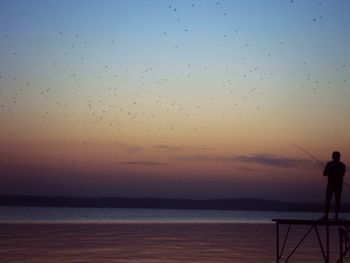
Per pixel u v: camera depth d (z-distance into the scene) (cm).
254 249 2403
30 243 2594
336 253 2284
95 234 3366
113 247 2400
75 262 1808
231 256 2062
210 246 2516
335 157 1750
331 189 1734
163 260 1884
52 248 2333
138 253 2131
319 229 4947
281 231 4266
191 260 1895
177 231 3856
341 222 1628
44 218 8362
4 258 1920
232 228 4550
